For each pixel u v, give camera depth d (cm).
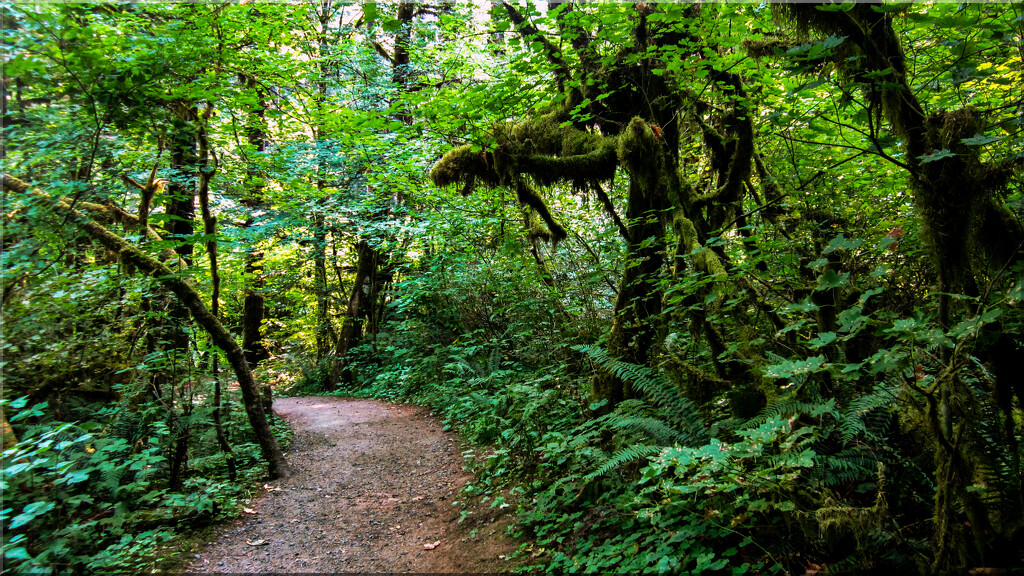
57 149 446
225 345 571
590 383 538
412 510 499
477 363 913
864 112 268
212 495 494
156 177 624
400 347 1211
